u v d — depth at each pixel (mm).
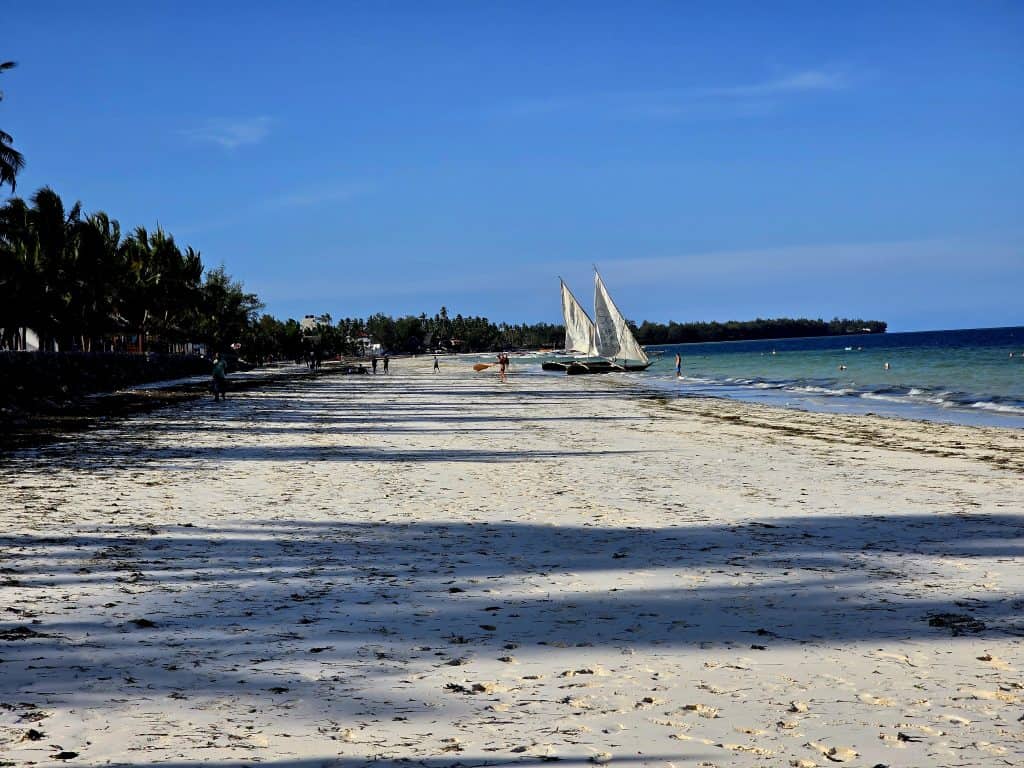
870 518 13047
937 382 58125
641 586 8898
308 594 8562
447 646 6918
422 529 12141
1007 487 16484
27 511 13414
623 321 93500
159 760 4723
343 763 4734
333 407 42594
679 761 4797
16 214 55406
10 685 5906
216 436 27344
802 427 30906
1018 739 5113
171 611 7906
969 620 7664
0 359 35688
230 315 120438
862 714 5500
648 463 20547
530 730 5223
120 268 73125
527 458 21625
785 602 8281
